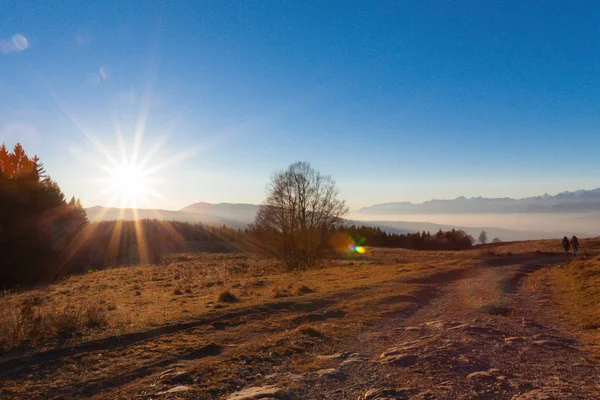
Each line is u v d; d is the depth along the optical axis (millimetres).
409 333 11250
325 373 7586
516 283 24453
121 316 12844
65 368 7566
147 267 42781
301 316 13117
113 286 25516
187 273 33312
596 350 9688
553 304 16984
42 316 10844
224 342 9852
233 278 29891
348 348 9586
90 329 10570
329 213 42812
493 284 23109
